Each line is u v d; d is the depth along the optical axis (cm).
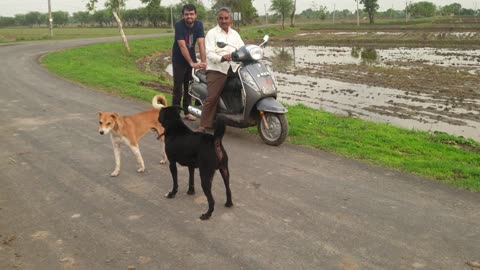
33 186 577
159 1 4131
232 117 794
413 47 4031
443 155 759
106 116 585
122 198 542
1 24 12662
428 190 565
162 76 2125
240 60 758
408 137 885
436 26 6281
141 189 571
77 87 1388
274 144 766
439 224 468
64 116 971
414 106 1406
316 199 536
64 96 1223
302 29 7688
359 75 2173
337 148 749
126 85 1423
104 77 1623
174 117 511
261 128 782
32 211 502
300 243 428
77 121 925
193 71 904
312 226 464
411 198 539
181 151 503
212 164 483
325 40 5125
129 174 626
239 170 644
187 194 555
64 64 2064
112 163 671
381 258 400
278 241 432
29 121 925
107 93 1279
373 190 565
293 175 621
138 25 10175
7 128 866
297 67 2584
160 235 446
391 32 6062
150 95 1214
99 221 479
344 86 1847
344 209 507
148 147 758
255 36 5738
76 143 770
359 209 506
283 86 1867
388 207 512
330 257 402
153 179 607
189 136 500
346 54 3500
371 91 1709
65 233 450
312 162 680
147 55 3378
